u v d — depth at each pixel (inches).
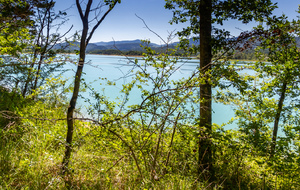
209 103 217.5
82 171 164.4
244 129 202.2
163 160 197.8
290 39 231.3
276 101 250.1
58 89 277.0
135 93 689.0
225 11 224.5
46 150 178.1
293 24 215.0
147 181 148.6
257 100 225.9
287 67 227.8
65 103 290.0
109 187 150.9
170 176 174.1
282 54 237.5
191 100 177.8
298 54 232.8
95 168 169.2
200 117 207.8
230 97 227.0
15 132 180.7
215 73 193.8
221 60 196.5
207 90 213.2
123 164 176.2
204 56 220.4
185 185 163.6
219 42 211.3
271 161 181.0
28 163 149.5
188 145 204.4
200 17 226.4
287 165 176.1
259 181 207.6
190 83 171.0
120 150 174.6
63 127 230.5
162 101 174.1
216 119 501.4
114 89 724.0
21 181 138.1
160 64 171.5
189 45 243.3
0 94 219.0
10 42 208.4
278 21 217.9
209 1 220.5
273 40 217.8
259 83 252.4
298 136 193.8
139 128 176.2
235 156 204.8
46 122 221.1
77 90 147.4
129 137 177.9
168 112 173.0
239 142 197.3
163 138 188.2
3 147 160.2
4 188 121.8
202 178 194.2
